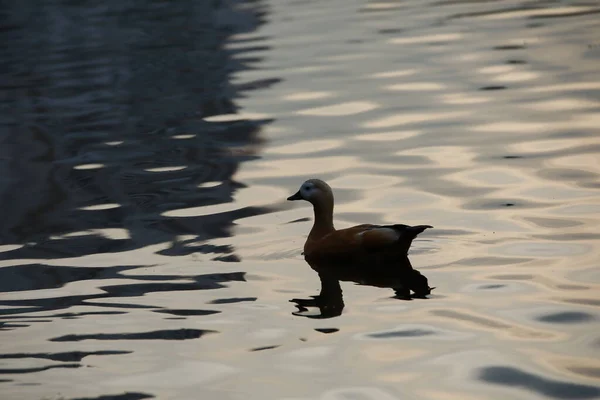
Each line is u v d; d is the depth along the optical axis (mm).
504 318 10461
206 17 35094
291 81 24125
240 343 10133
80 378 9453
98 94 24500
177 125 20969
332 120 20359
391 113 20562
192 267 12633
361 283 11758
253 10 36156
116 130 20938
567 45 25984
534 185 15391
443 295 11211
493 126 19109
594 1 32625
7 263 13273
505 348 9727
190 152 18766
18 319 11078
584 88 21438
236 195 15875
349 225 14086
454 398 8812
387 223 14047
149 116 21891
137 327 10672
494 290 11266
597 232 13039
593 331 10031
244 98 22797
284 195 15750
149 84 25172
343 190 15820
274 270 12383
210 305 11242
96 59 28844
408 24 31094
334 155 17844
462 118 19828
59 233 14531
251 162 17781
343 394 8945
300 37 30062
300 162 17578
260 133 19750
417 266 12227
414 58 25844
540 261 12117
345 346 9953
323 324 10539
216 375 9414
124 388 9219
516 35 27953
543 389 8930
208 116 21469
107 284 12141
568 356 9516
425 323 10430
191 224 14531
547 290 11172
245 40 30219
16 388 9281
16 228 14961
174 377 9406
